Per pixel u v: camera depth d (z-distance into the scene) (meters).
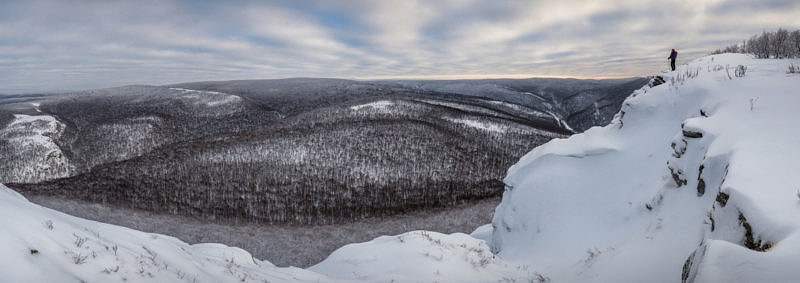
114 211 65.38
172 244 8.41
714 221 7.02
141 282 5.33
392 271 10.19
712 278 4.11
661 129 13.82
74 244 5.34
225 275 7.75
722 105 11.30
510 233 16.02
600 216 12.67
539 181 16.08
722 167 8.28
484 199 75.88
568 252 11.90
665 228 9.15
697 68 17.23
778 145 7.59
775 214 5.45
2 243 4.32
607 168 14.40
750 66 15.44
